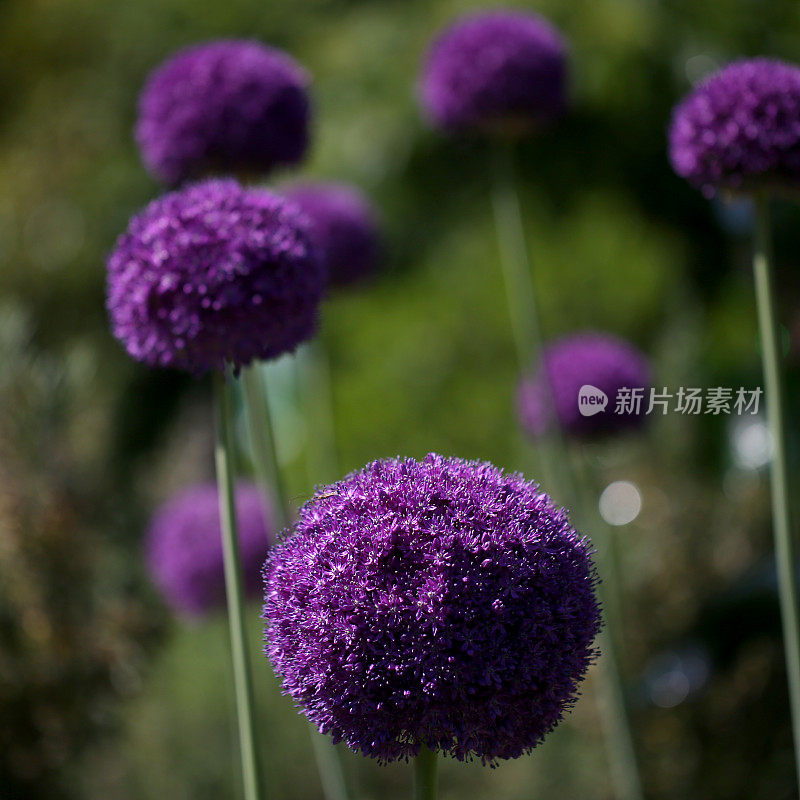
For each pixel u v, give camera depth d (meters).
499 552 1.91
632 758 4.65
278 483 3.85
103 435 5.29
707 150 3.32
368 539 1.93
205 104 3.69
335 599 1.91
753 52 12.79
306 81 3.96
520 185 11.84
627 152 12.28
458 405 10.39
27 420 4.52
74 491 4.68
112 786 5.68
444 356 10.59
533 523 1.97
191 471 6.95
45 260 10.42
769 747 5.55
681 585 5.94
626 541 6.22
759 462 6.54
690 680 5.59
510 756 1.97
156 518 5.52
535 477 6.70
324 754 4.02
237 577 2.71
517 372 10.32
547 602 1.92
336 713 1.93
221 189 2.86
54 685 4.46
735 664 5.61
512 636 1.90
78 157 11.91
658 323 10.13
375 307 11.26
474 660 1.86
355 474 2.09
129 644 4.70
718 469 6.73
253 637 5.41
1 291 9.98
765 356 3.30
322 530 2.00
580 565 2.00
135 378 11.55
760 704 5.55
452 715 1.90
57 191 11.17
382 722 1.91
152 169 3.91
